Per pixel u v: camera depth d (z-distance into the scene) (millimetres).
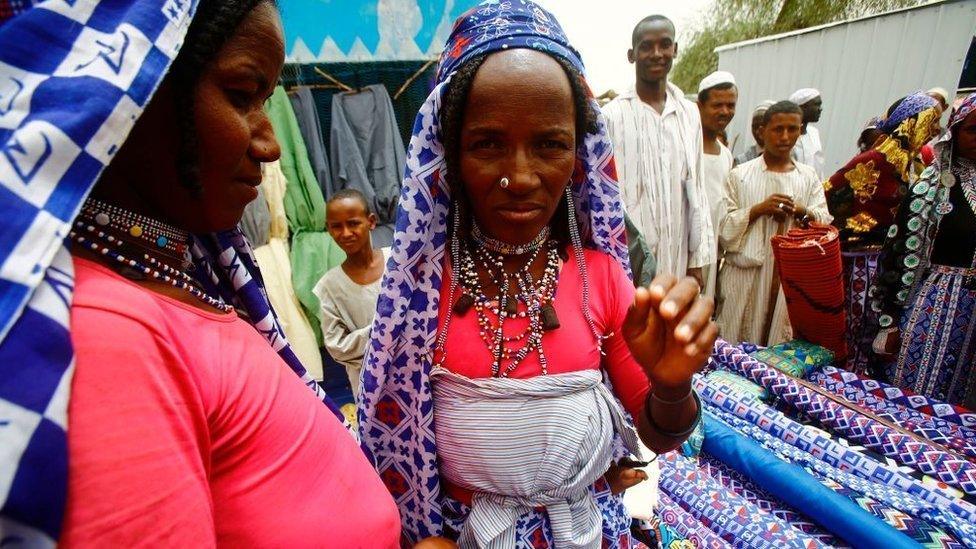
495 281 836
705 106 3365
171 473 348
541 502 815
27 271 297
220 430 426
